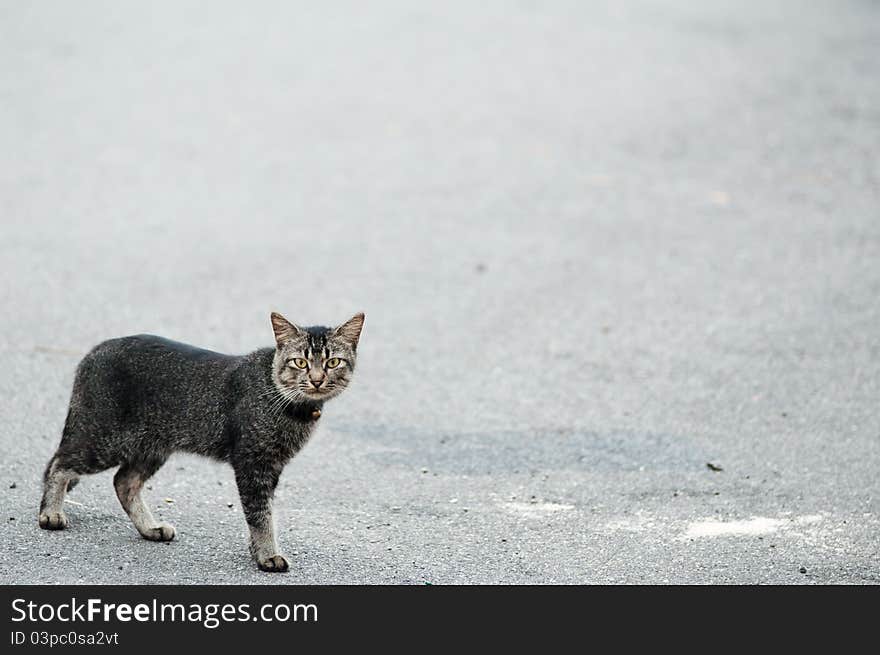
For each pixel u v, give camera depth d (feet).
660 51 164.25
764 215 109.70
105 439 50.70
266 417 49.60
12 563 48.37
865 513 58.18
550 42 166.20
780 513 58.03
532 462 64.44
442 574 50.11
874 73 157.69
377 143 126.00
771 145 128.88
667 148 127.34
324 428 68.28
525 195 113.29
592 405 73.46
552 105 139.74
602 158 123.75
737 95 145.79
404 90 142.82
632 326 86.69
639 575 50.78
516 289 92.94
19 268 91.25
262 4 179.73
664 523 56.49
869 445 67.67
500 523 55.98
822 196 114.83
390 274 94.79
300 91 140.77
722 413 72.49
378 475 61.77
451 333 84.74
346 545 52.60
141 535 51.80
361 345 82.02
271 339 81.56
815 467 64.39
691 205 111.75
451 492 59.82
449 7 183.32
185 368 51.21
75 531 51.90
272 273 93.61
